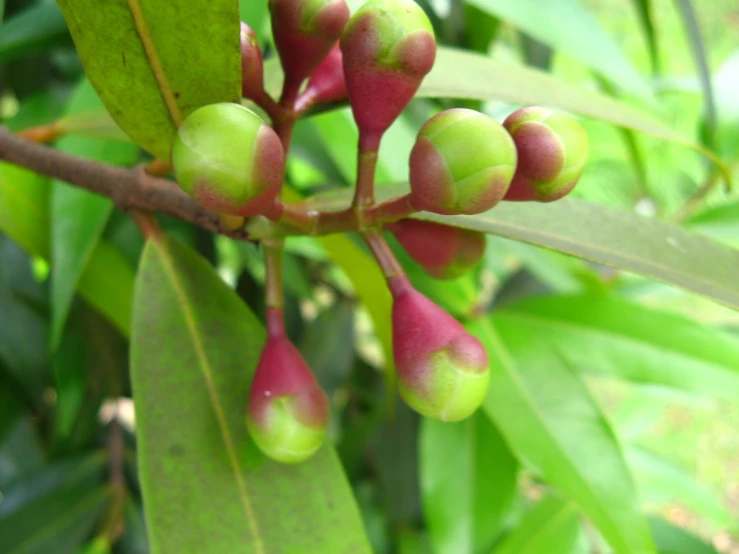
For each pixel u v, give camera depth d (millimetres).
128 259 227
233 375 119
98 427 272
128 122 100
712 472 614
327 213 102
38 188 169
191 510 108
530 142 90
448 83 142
